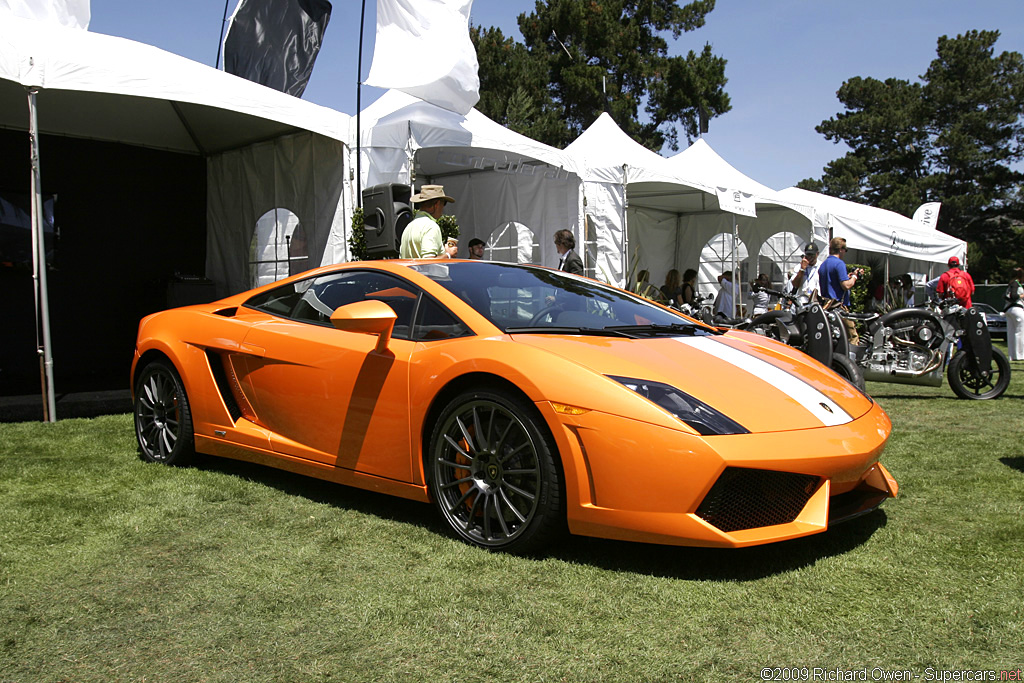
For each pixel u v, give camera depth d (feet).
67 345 26.86
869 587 7.24
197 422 11.82
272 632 6.47
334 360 10.00
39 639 6.39
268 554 8.32
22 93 23.52
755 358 9.46
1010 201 124.67
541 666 5.83
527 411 8.11
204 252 29.55
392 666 5.87
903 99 131.95
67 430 15.51
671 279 41.68
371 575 7.70
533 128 66.18
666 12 93.20
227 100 19.16
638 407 7.61
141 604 7.07
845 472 7.93
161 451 12.45
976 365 20.77
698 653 6.02
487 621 6.62
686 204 45.03
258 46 26.23
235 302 12.14
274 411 10.79
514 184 30.09
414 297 9.88
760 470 7.38
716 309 39.78
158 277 28.66
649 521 7.49
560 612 6.79
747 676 5.66
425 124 23.71
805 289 29.09
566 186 28.40
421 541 8.70
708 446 7.29
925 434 15.46
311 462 10.29
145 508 10.00
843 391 9.19
